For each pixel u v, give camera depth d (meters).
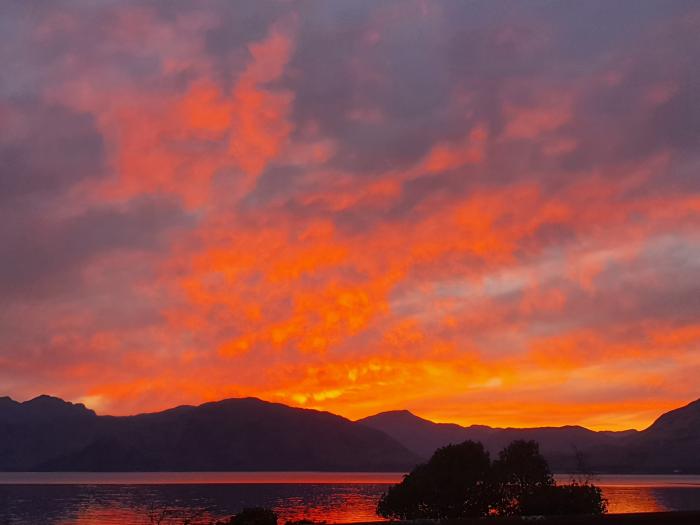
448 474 46.38
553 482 45.44
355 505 132.75
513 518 14.09
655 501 115.44
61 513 120.44
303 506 129.50
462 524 13.73
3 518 107.69
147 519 100.06
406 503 46.44
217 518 88.56
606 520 14.30
